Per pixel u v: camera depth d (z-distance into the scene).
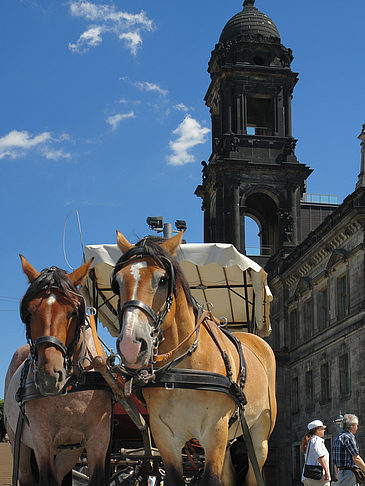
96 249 11.27
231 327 15.13
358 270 49.09
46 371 7.48
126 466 11.62
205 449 8.16
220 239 66.31
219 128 73.62
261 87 69.75
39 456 8.44
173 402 8.11
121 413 11.95
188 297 8.55
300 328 60.94
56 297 7.84
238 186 67.00
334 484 15.65
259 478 8.97
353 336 49.34
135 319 7.32
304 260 59.66
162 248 7.98
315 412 56.16
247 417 9.38
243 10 74.25
